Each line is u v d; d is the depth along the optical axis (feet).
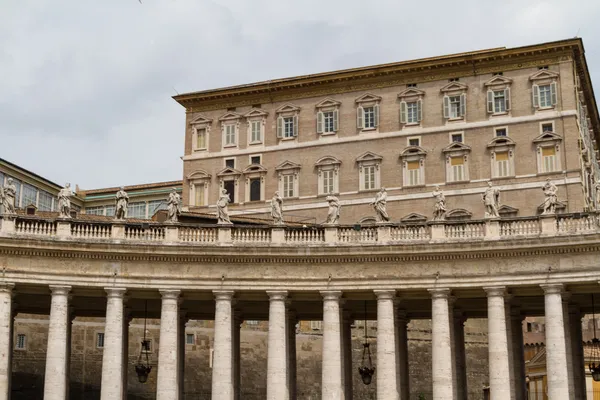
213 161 300.61
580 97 281.54
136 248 144.97
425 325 254.88
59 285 142.92
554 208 144.66
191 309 170.91
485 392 257.14
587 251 139.64
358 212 279.49
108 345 142.51
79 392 205.05
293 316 169.07
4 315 140.05
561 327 138.92
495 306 142.20
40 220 145.28
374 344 248.52
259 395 233.55
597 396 226.58
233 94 299.17
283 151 291.99
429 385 250.78
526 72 269.03
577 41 261.44
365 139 282.77
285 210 288.10
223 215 151.23
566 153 261.03
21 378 196.44
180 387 166.30
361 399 244.22
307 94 292.40
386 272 146.51
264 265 147.95
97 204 341.41
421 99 278.67
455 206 269.44
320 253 146.72
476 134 271.28
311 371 243.19
